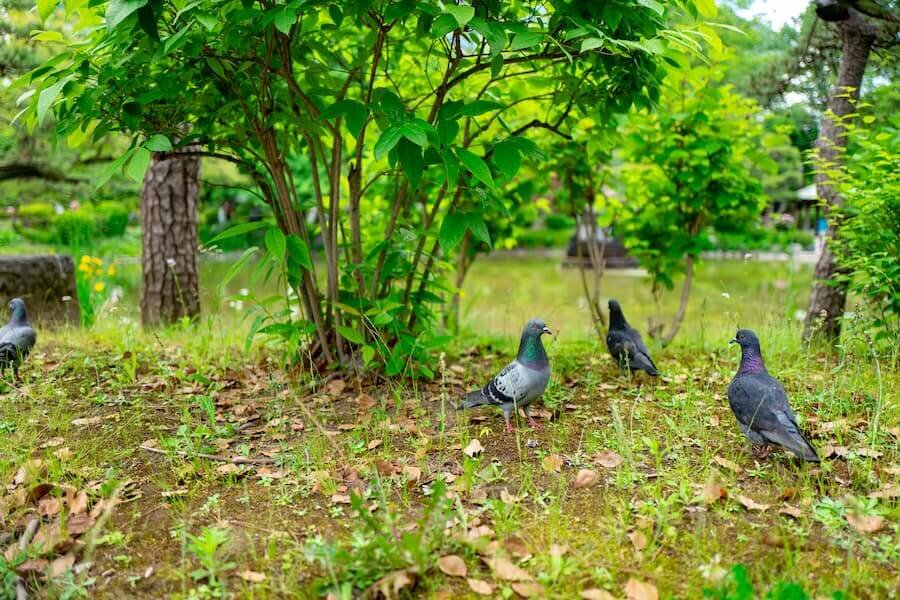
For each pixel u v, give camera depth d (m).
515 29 3.36
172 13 3.59
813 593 2.45
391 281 5.21
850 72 6.20
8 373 4.77
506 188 6.88
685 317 10.01
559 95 4.45
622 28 3.80
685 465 3.41
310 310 5.08
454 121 3.49
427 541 2.78
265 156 4.84
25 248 15.24
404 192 4.83
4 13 8.64
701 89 5.64
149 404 4.55
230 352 5.84
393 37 4.97
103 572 2.73
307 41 4.55
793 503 3.13
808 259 19.45
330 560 2.51
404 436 4.01
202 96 4.32
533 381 3.91
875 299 5.58
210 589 2.62
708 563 2.65
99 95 3.81
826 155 6.36
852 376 4.78
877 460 3.52
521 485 3.26
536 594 2.46
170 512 3.16
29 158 10.60
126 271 13.46
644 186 6.71
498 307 12.06
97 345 6.13
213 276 13.86
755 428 3.41
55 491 3.31
